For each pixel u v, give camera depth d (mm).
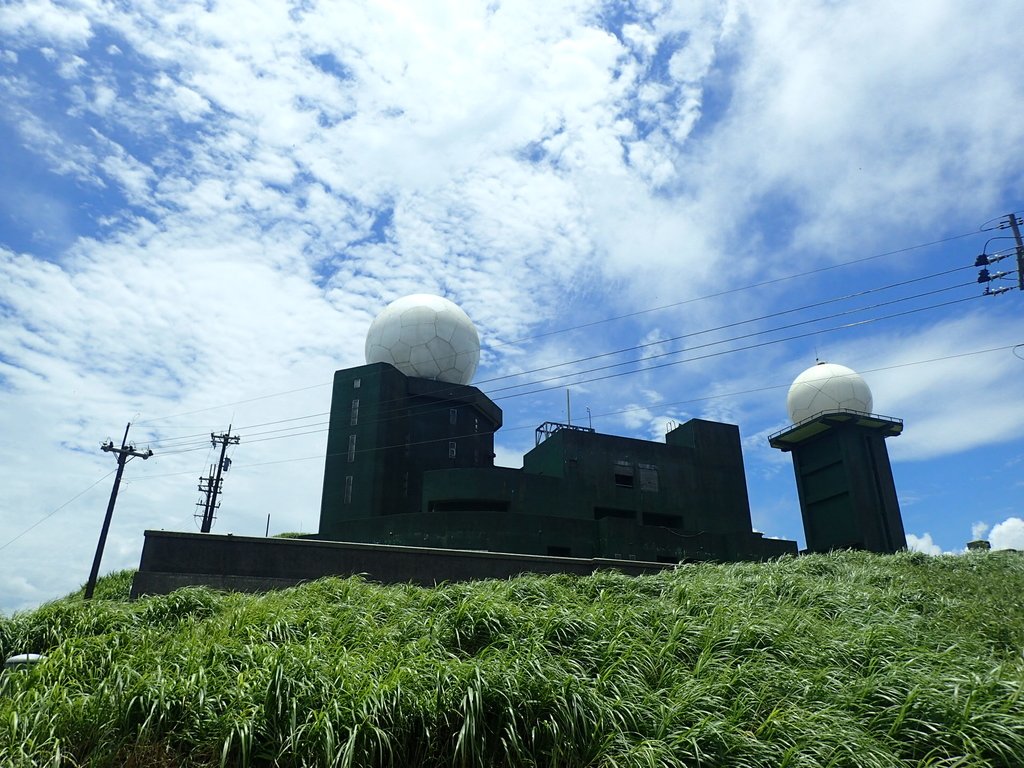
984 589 19141
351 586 14391
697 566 21094
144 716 7773
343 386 45844
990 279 24000
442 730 7926
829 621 13219
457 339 48812
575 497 41281
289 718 7484
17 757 6863
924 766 7566
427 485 39812
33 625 11938
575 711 7980
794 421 53594
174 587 20172
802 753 7500
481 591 12484
